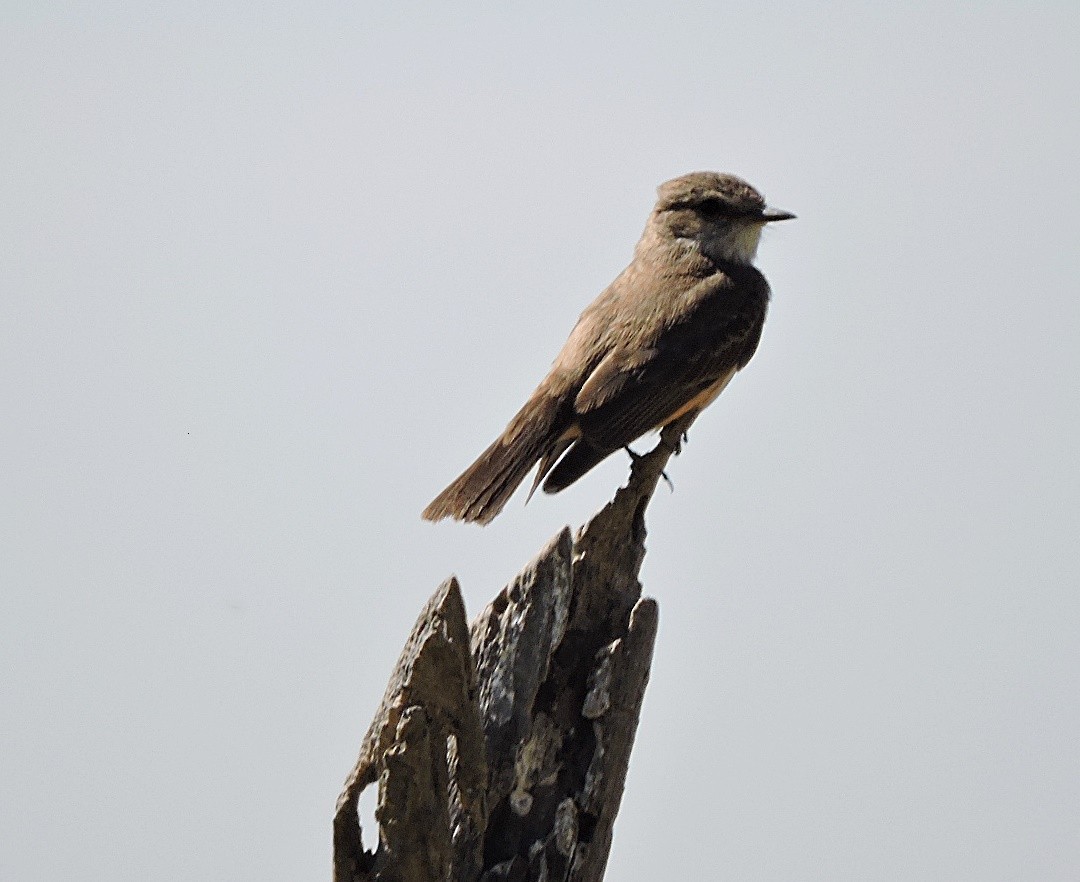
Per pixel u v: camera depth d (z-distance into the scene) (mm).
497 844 10602
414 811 9555
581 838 10789
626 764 10992
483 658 10836
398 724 9562
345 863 9820
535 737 10812
